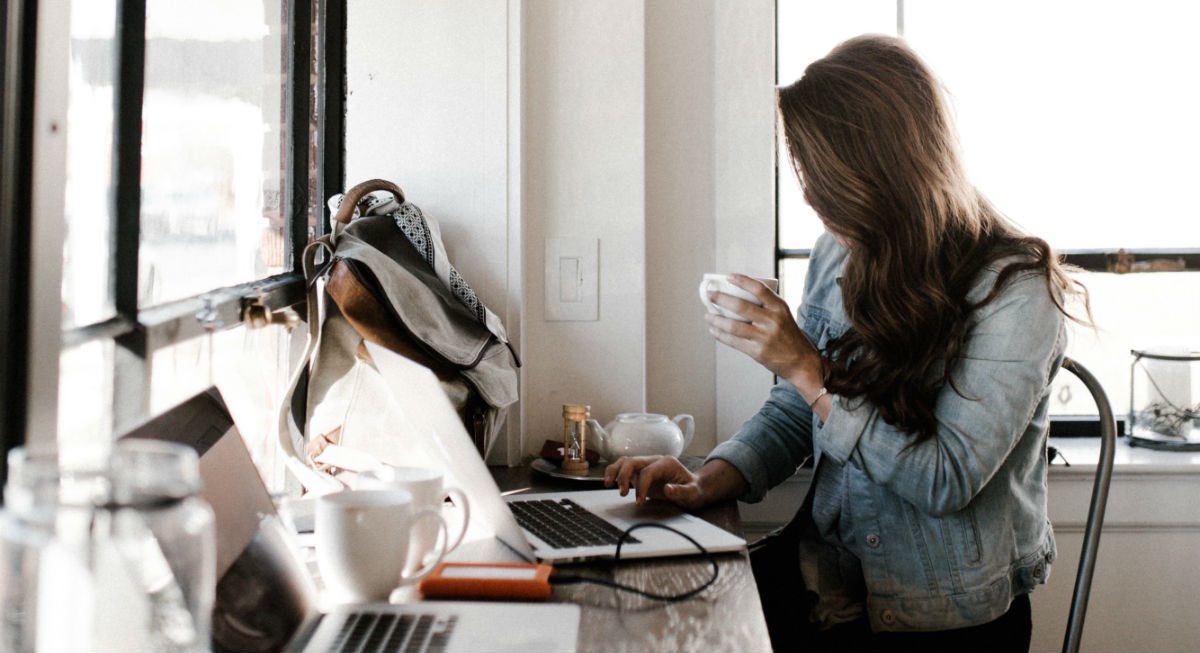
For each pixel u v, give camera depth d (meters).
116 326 0.94
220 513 0.81
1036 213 2.11
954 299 1.33
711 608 0.95
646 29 2.01
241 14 1.35
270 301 1.38
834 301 1.65
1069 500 1.90
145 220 1.03
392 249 1.55
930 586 1.36
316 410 1.44
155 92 1.05
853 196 1.34
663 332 2.03
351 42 1.84
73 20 0.87
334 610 0.90
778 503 1.96
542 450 1.85
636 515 1.29
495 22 1.83
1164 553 1.91
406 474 1.14
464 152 1.85
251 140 1.41
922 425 1.30
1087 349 2.10
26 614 0.54
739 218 2.01
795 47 2.08
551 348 1.95
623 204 1.94
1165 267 2.08
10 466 0.58
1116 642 1.93
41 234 0.75
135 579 0.57
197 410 0.86
